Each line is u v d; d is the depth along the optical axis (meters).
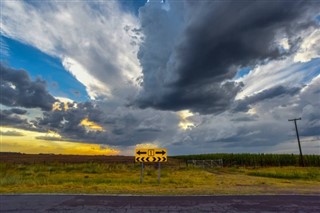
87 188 13.87
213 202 9.86
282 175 26.89
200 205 9.34
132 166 43.78
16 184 16.25
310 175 26.55
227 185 16.14
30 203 9.73
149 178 22.22
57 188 13.92
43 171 33.34
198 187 14.71
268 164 62.44
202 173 31.56
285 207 9.00
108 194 11.71
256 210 8.59
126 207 9.05
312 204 9.51
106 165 42.22
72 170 34.84
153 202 9.88
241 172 36.19
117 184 16.55
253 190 13.20
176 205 9.35
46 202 9.91
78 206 9.21
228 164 61.62
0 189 13.58
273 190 13.26
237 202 9.86
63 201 10.10
